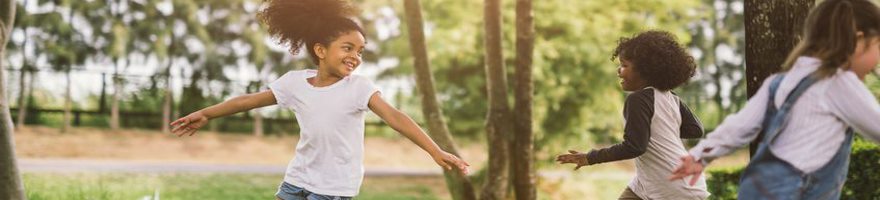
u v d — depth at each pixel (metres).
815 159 2.91
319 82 3.93
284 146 21.84
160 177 13.74
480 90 12.63
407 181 15.66
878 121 2.84
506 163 8.77
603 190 15.11
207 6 23.31
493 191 8.73
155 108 21.98
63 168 14.40
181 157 19.33
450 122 12.85
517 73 8.72
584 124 12.78
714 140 3.03
